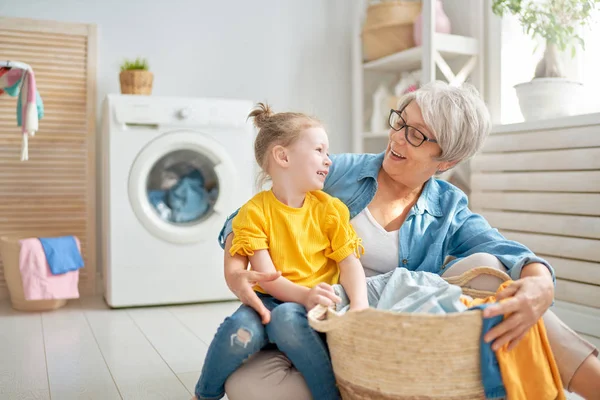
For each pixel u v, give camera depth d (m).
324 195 1.42
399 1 3.32
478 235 1.51
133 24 3.33
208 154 2.93
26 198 3.12
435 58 2.92
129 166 2.81
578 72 2.67
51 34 3.15
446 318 1.00
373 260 1.50
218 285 2.96
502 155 2.76
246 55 3.58
